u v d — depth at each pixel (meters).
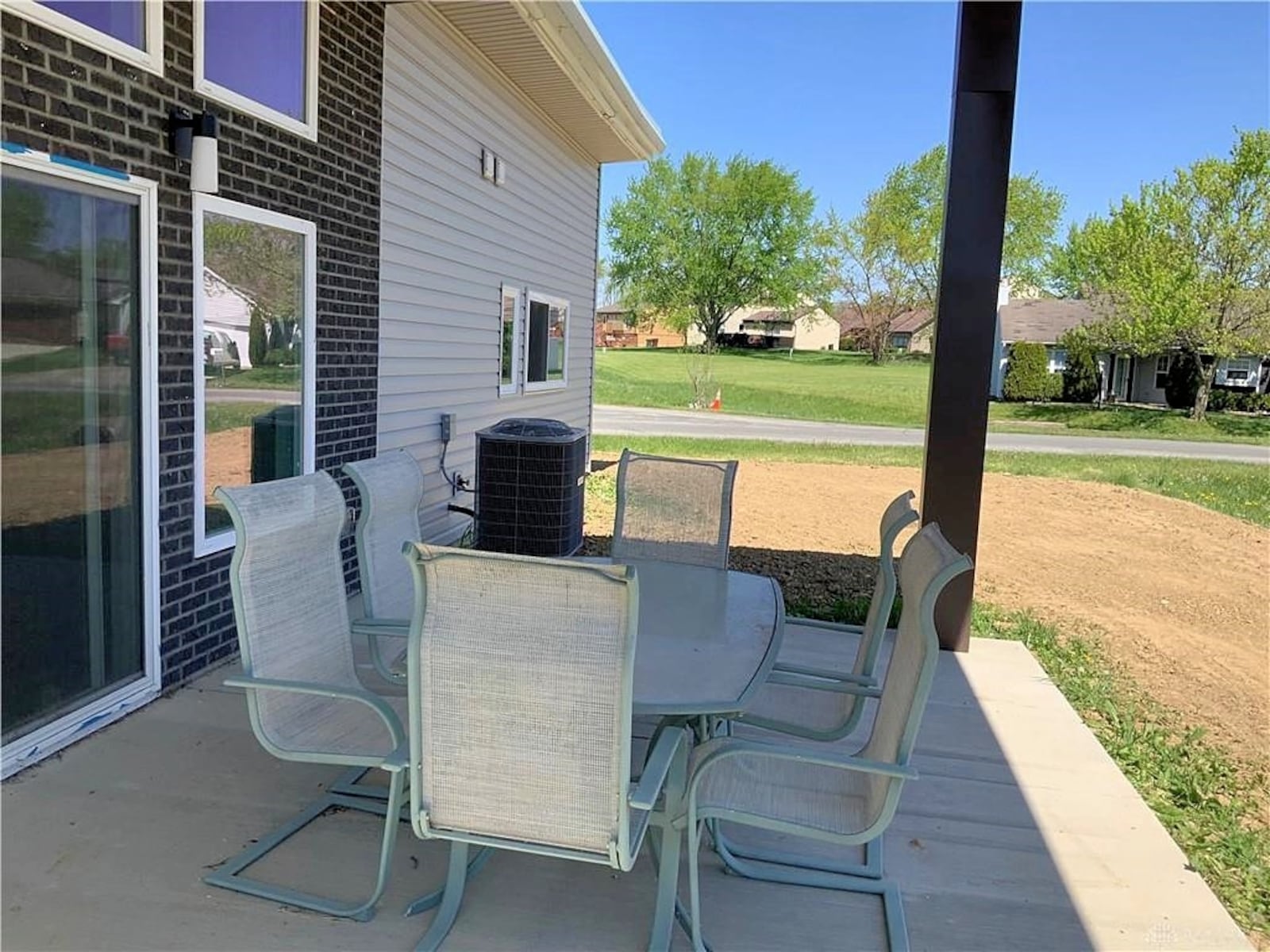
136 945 1.88
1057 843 2.55
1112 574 6.71
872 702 3.70
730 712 1.90
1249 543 8.02
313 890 2.12
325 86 4.29
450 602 1.66
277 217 3.93
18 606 2.63
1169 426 20.86
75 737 2.85
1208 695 4.21
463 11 5.44
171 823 2.40
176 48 3.18
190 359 3.34
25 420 2.61
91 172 2.77
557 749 1.66
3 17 2.43
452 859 2.01
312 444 4.35
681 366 33.28
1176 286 21.20
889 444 15.77
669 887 1.94
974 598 5.72
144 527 3.13
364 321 4.88
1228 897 2.42
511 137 7.10
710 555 3.70
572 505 5.93
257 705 2.09
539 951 1.95
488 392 6.99
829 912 2.16
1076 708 3.90
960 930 2.11
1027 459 14.27
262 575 2.14
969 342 4.11
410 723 1.72
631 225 33.69
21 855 2.20
